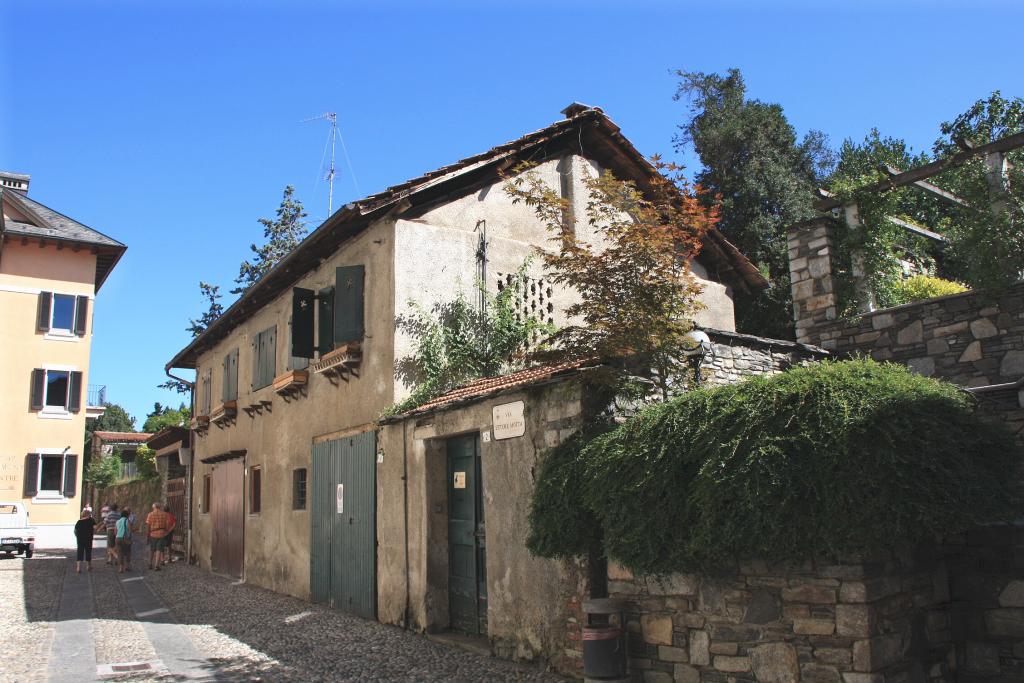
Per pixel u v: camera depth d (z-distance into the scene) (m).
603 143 12.78
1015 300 8.84
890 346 9.91
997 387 6.41
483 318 11.04
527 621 7.22
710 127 24.75
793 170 24.81
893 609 5.02
